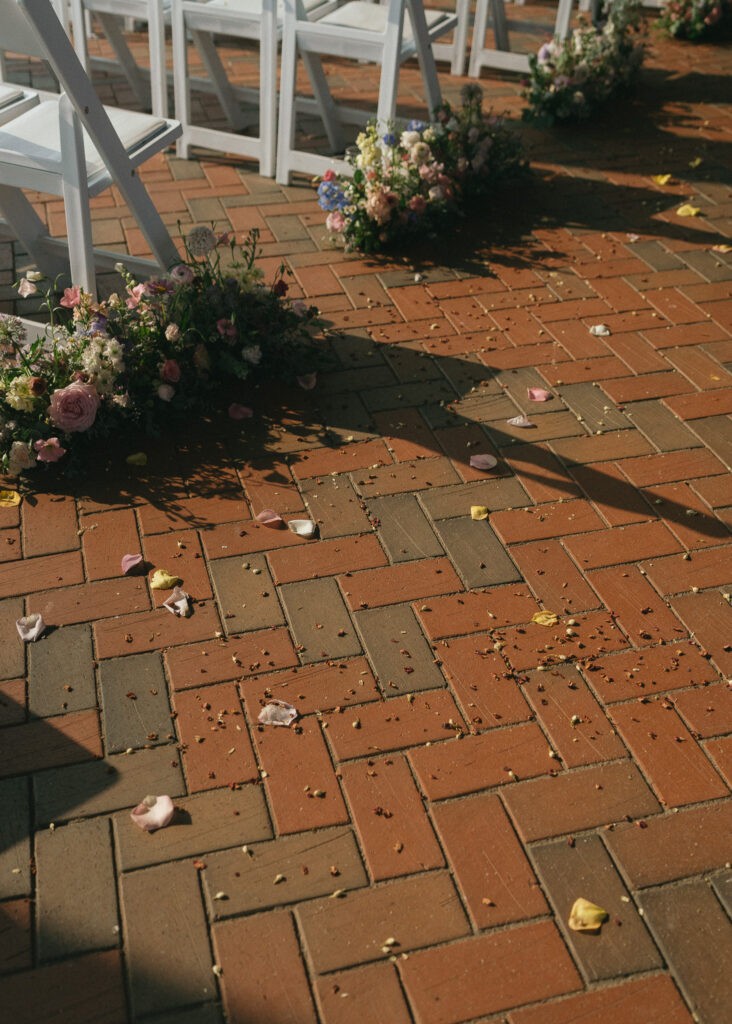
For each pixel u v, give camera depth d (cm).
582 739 236
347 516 300
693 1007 185
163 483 311
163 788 222
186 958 191
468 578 280
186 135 526
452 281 429
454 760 230
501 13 661
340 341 385
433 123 495
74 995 184
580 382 364
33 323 352
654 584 279
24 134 329
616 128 591
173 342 333
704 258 450
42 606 266
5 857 207
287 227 470
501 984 188
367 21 475
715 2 731
